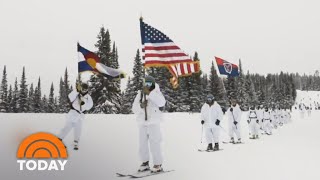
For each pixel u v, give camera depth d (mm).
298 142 14383
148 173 6723
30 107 73375
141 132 7035
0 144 8703
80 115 9414
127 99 52125
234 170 7238
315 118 45625
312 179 6418
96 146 9836
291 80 164875
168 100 55625
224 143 14453
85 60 11430
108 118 20156
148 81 6980
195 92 60031
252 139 16625
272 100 128750
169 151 10273
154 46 8227
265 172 7043
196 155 9672
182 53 8383
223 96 67938
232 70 20641
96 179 6090
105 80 40656
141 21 8102
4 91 72750
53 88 78062
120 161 7887
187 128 17766
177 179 6238
